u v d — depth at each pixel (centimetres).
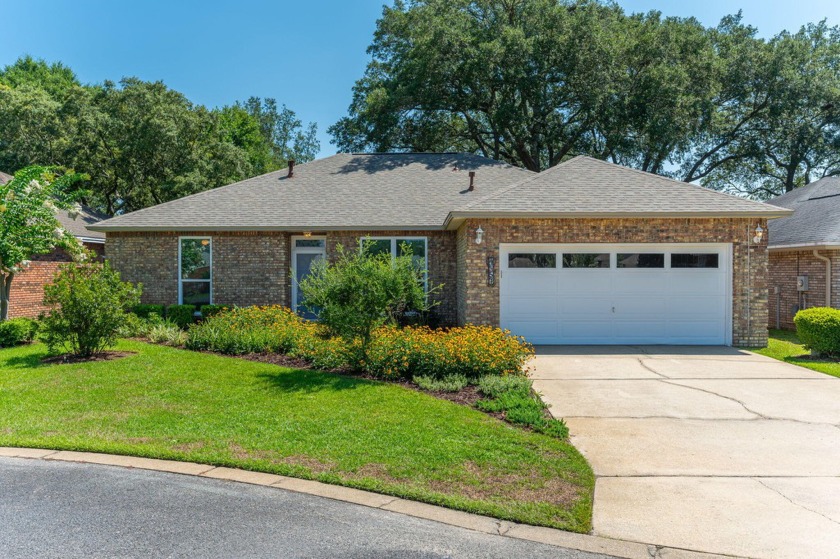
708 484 459
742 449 546
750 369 952
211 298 1519
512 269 1232
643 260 1232
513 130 2698
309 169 1848
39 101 2625
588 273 1232
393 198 1620
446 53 2492
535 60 2505
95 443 541
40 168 1232
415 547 355
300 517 397
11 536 368
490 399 706
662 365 990
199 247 1525
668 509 411
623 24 2817
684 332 1230
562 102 2634
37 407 672
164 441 553
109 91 2708
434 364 813
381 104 2586
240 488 448
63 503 420
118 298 1001
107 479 467
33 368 885
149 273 1529
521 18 2688
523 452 520
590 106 2506
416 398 701
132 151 2644
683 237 1202
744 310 1208
